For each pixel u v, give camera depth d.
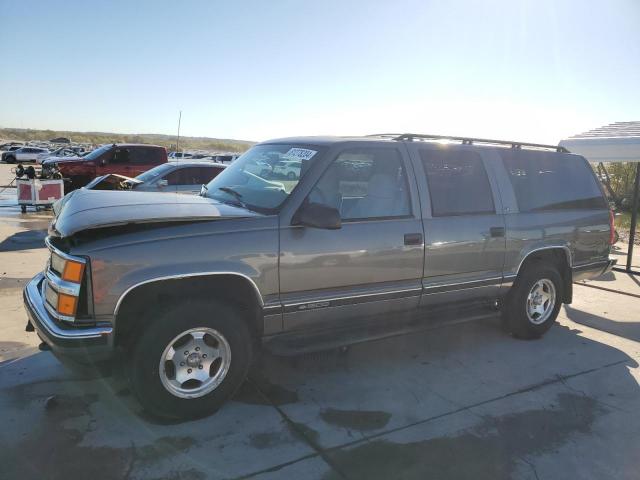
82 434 3.42
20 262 8.30
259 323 3.82
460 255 4.73
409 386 4.31
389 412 3.86
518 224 5.15
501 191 5.12
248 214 3.79
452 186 4.79
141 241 3.37
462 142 5.12
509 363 4.88
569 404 4.06
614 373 4.69
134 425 3.55
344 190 4.16
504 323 5.50
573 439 3.55
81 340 3.25
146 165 18.30
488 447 3.42
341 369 4.64
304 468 3.14
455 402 4.04
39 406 3.76
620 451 3.42
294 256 3.82
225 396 3.72
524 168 5.44
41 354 4.66
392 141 4.50
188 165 12.20
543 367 4.80
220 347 3.67
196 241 3.50
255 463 3.17
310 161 4.11
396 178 4.46
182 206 3.82
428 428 3.64
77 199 3.94
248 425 3.61
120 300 3.31
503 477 3.11
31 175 15.04
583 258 5.86
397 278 4.36
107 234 3.37
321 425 3.64
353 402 4.00
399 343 5.36
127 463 3.12
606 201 6.16
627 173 18.42
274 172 4.31
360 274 4.14
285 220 3.81
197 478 3.01
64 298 3.28
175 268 3.41
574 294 7.60
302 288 3.90
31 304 3.73
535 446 3.45
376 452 3.33
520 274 5.33
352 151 4.22
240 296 3.79
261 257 3.69
